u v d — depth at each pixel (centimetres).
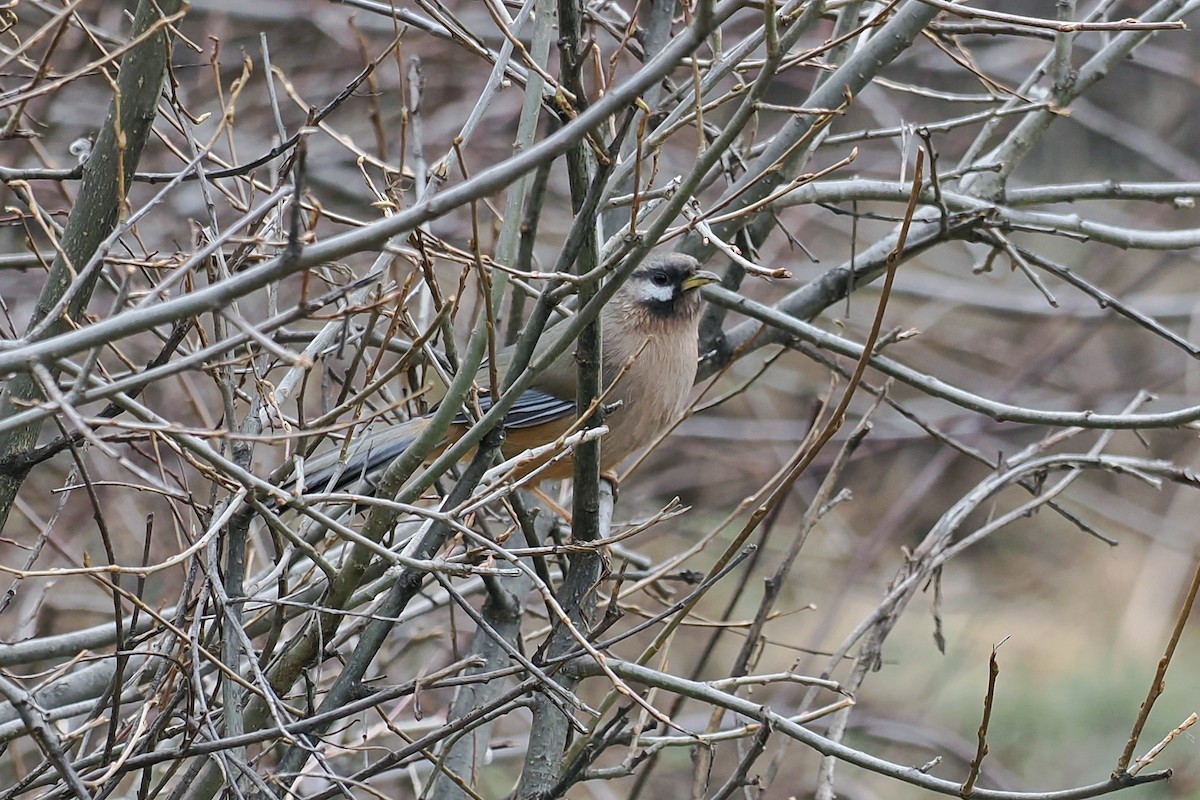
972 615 2245
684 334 1133
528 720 1538
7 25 830
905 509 1681
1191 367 2161
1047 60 1094
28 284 1484
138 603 648
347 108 1669
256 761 773
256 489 652
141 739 726
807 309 1124
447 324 739
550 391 1092
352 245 532
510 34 720
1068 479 962
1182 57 1755
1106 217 2336
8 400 772
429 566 644
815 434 951
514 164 539
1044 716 2142
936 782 677
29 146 1218
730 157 1066
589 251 724
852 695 850
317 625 724
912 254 1077
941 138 1938
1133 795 1936
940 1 685
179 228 1495
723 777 1677
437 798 920
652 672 732
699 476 2061
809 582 2208
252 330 522
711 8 544
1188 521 2464
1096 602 2481
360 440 879
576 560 850
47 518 1377
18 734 724
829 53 1048
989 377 2158
